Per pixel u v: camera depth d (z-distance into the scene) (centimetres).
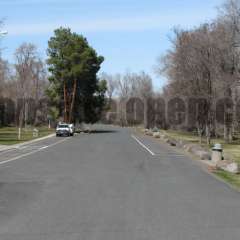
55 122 11294
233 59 5306
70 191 1823
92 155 3900
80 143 5897
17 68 12225
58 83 10844
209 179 2261
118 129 13075
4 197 1678
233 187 1972
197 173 2531
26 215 1341
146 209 1432
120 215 1334
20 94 11762
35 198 1652
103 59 11200
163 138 7038
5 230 1147
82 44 10962
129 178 2273
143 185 2011
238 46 5281
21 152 4328
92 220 1263
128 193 1770
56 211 1400
